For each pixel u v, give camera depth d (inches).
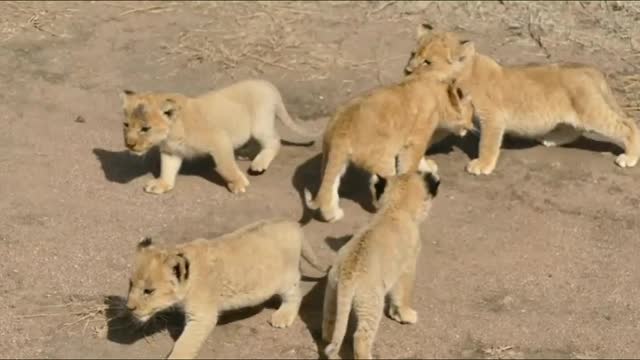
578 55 687.1
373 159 523.5
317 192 550.6
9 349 448.8
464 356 446.6
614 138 578.6
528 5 745.0
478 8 742.5
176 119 533.6
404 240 442.9
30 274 492.4
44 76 660.7
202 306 433.1
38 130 605.3
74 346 450.3
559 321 468.1
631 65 674.8
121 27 719.7
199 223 527.5
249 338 453.1
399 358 442.6
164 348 449.1
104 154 585.6
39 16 726.5
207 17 734.5
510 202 549.6
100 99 637.9
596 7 740.0
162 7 745.6
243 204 542.0
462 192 557.3
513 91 576.4
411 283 455.8
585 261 506.6
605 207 546.0
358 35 714.2
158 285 418.6
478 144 602.2
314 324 461.1
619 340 458.6
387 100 526.9
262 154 571.8
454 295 481.1
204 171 571.5
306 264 495.5
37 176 563.5
